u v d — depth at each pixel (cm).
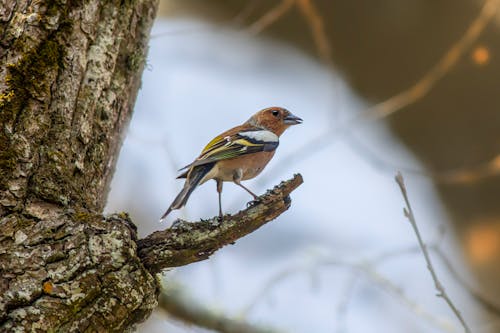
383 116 1432
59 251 717
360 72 1574
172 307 1223
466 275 1528
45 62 814
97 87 860
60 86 822
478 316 1473
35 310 687
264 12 1584
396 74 1557
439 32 1529
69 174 800
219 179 1150
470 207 1555
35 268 705
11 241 719
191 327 1234
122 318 718
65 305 696
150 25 959
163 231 774
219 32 1620
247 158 1154
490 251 1517
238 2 1602
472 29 1347
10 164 758
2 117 773
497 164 1423
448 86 1534
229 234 779
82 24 855
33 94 796
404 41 1541
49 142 799
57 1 840
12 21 818
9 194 745
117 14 902
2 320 679
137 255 754
